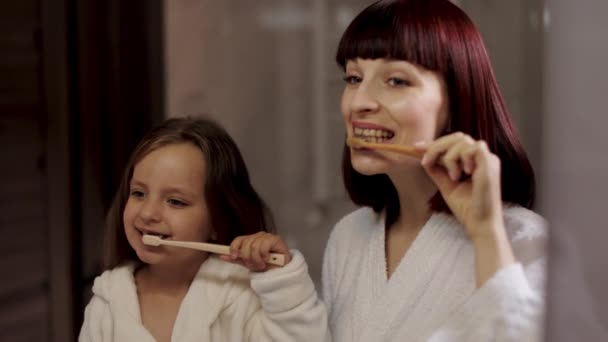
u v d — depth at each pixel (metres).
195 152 0.61
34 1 0.92
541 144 0.33
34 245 0.94
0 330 0.90
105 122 1.04
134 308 0.61
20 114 0.91
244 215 0.65
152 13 1.15
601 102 0.31
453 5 0.57
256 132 1.67
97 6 1.02
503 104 0.58
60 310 0.97
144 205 0.59
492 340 0.49
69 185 0.97
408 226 0.62
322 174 1.74
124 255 0.66
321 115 1.73
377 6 0.56
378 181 0.66
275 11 1.70
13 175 0.91
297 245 1.77
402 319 0.56
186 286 0.63
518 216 0.56
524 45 0.94
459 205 0.51
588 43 0.31
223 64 1.48
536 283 0.50
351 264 0.65
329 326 0.63
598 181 0.31
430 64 0.53
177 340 0.59
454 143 0.49
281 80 1.74
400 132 0.53
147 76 1.14
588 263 0.32
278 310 0.57
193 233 0.60
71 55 0.97
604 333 0.32
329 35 1.72
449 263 0.56
